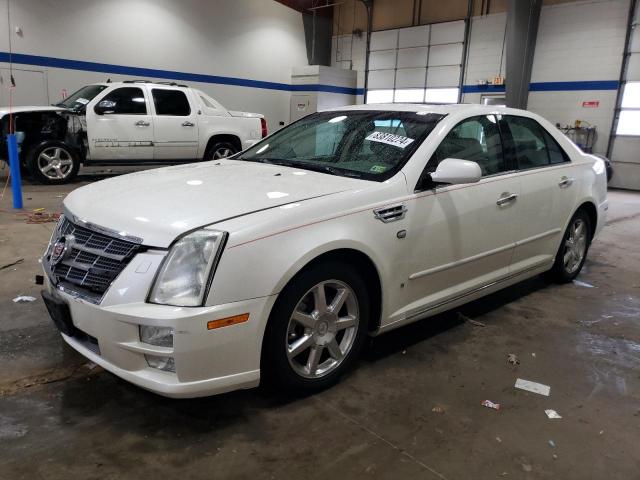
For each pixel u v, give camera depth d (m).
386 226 2.54
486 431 2.23
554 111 13.55
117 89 8.80
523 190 3.39
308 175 2.77
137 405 2.31
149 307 1.95
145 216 2.15
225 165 3.18
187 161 9.79
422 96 16.45
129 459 1.94
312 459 1.99
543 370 2.84
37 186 8.35
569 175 3.89
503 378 2.72
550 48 13.38
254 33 16.34
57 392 2.38
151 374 2.01
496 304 3.85
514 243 3.42
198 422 2.20
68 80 12.72
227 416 2.25
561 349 3.12
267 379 2.31
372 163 2.86
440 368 2.80
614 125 12.60
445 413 2.36
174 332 1.91
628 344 3.24
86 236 2.24
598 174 4.32
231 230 2.03
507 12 13.67
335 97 17.59
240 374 2.10
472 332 3.31
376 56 17.52
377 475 1.92
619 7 12.12
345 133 3.21
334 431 2.18
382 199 2.54
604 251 5.75
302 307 2.35
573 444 2.17
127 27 13.46
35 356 2.70
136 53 13.74
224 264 1.99
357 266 2.56
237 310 2.01
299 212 2.23
